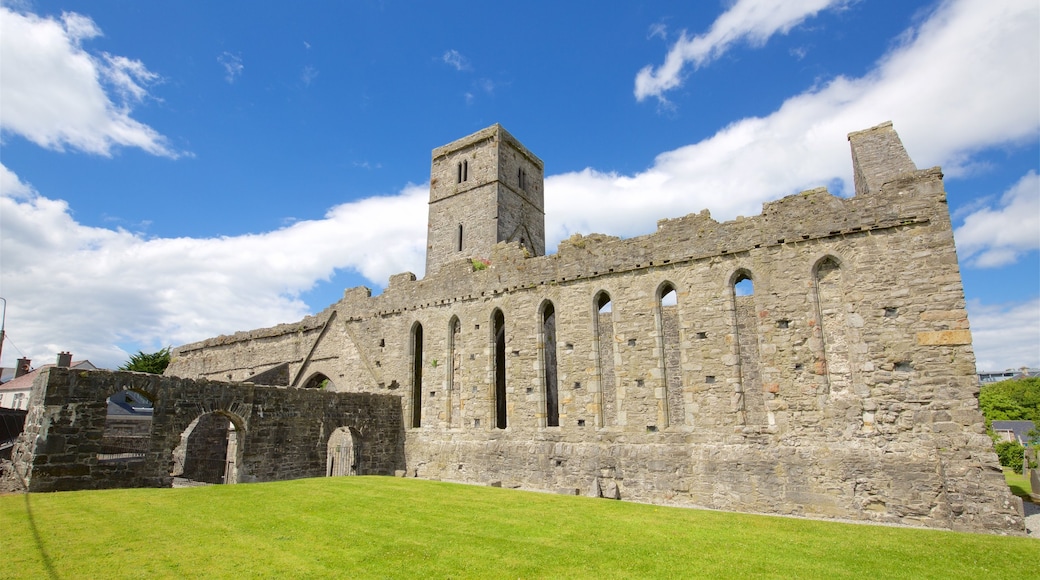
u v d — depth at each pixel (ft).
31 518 47.44
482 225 139.95
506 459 86.22
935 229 59.88
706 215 74.69
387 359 109.91
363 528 47.80
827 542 44.65
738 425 66.85
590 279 83.41
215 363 152.46
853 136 73.92
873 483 57.82
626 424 75.61
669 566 36.96
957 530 52.75
